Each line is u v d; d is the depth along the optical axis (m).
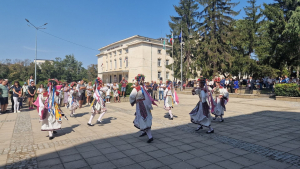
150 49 46.94
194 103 13.91
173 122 7.58
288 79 17.17
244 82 29.08
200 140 5.29
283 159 3.96
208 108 5.96
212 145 4.87
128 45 48.97
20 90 10.55
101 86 7.32
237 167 3.62
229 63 25.66
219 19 27.61
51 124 5.43
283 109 10.57
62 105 13.18
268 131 6.14
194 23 34.44
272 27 23.00
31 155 4.26
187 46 32.53
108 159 4.03
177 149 4.60
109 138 5.52
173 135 5.79
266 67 22.64
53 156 4.20
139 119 5.19
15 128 6.78
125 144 4.99
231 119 8.06
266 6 22.77
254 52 24.22
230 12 28.83
